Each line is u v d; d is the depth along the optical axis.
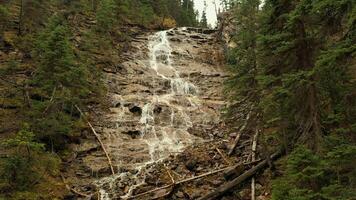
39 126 16.73
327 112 11.70
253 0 18.22
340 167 9.22
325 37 11.39
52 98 17.03
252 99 15.16
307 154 9.26
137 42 36.12
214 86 28.67
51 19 25.30
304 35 11.63
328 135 11.21
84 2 38.72
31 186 14.12
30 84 20.23
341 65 9.91
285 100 12.02
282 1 12.81
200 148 18.12
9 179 13.46
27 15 27.14
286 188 9.84
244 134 18.50
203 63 34.00
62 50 17.58
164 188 14.91
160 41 37.53
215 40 39.09
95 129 20.09
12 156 13.59
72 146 18.20
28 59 22.91
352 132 9.80
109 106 22.91
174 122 22.34
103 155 18.16
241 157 16.89
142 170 16.80
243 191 14.02
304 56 11.82
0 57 22.61
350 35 9.73
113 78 26.94
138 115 22.66
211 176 15.36
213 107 24.81
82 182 15.95
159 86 27.38
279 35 11.67
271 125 13.92
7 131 16.91
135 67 30.00
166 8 50.41
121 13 38.38
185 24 56.50
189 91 27.48
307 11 11.02
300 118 12.09
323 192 8.98
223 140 18.95
